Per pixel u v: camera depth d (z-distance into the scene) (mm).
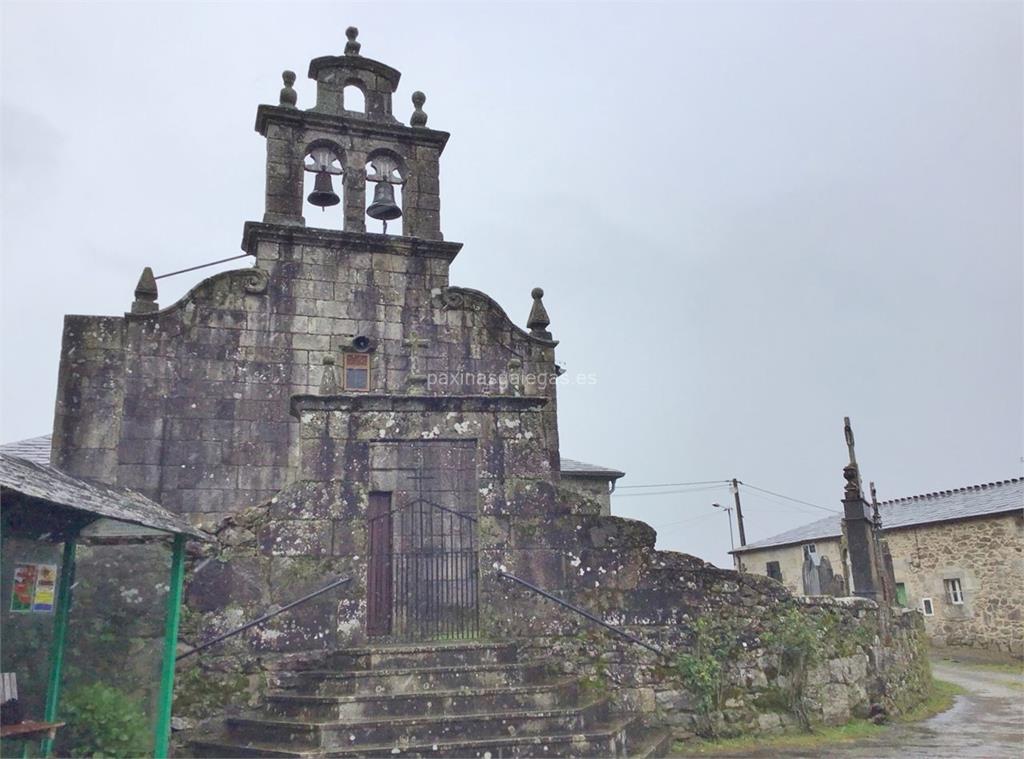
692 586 10266
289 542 9078
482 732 7570
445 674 8234
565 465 20203
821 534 27844
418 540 12000
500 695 8023
